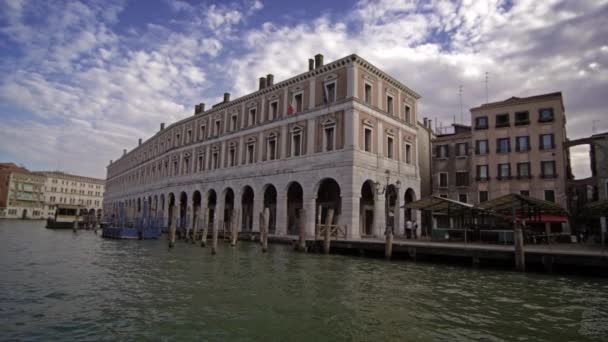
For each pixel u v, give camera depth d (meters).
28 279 14.92
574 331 9.05
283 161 34.31
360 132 30.12
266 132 36.78
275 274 16.38
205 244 29.88
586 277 15.50
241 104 41.34
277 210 33.84
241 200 38.28
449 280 15.05
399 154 34.62
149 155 66.12
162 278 15.42
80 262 20.06
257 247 28.48
